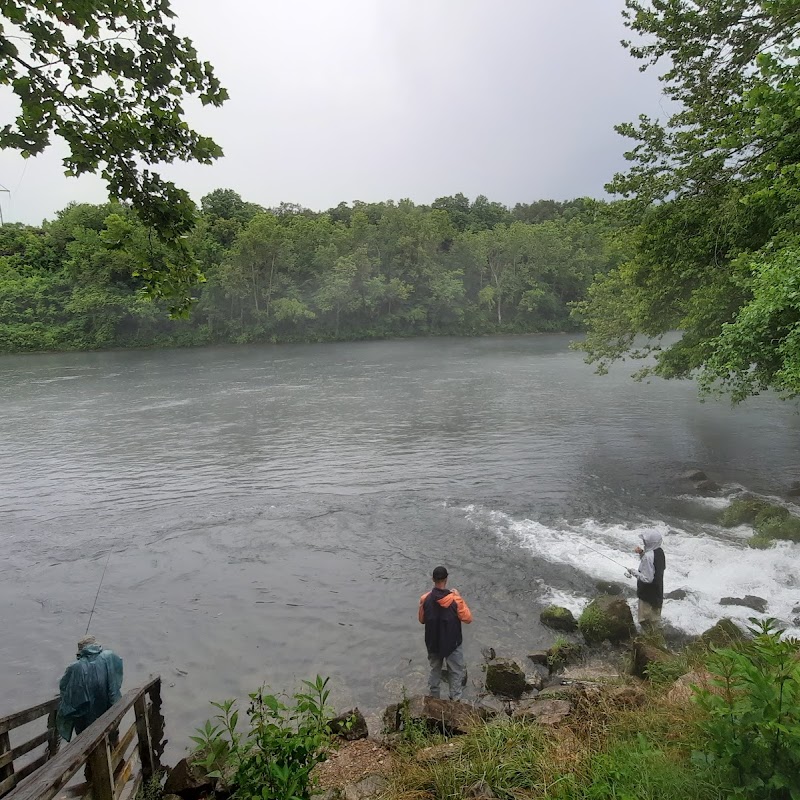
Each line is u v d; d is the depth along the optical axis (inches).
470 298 3457.2
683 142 529.7
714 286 531.2
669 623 331.0
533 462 723.4
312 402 1221.7
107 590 421.4
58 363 2113.7
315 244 3176.7
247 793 140.1
